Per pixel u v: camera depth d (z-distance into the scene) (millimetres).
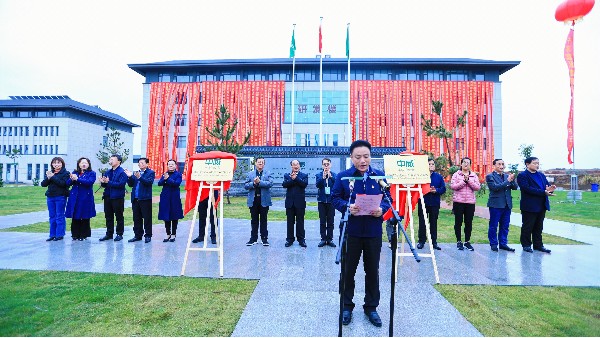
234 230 9680
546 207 6977
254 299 4211
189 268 5594
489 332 3359
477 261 6172
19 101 55281
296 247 7383
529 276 5227
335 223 11516
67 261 5969
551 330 3412
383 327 3475
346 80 39188
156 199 20797
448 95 38156
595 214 14578
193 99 40000
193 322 3549
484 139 38062
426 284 4828
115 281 4867
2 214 12672
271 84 39344
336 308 3947
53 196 7840
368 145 3709
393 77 39281
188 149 39531
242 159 23359
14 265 5695
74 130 54875
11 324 3459
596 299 4266
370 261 3682
